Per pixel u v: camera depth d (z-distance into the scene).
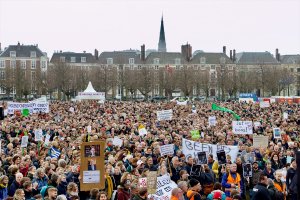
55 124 35.69
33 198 13.03
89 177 15.13
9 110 41.75
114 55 160.00
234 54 167.38
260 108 62.88
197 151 21.84
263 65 143.75
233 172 17.12
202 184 16.91
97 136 25.92
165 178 14.56
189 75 131.38
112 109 58.50
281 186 16.88
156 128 32.78
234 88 131.62
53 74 126.31
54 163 18.67
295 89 165.62
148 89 129.88
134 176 16.23
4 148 24.66
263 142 24.28
